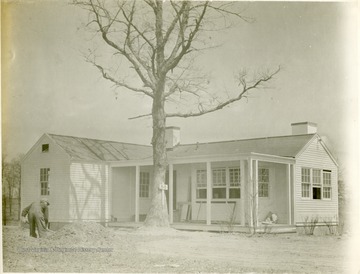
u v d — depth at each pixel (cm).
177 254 1435
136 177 2289
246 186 2025
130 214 2445
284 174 2042
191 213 2205
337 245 1603
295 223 1986
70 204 2242
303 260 1384
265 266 1302
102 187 2355
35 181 2328
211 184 2128
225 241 1656
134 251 1485
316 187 2123
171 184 2111
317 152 2142
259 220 2003
